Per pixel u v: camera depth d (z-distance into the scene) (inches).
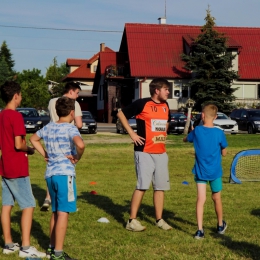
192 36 2107.5
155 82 292.7
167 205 364.5
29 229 240.1
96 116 2691.9
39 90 3088.1
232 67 1907.0
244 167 571.8
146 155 291.4
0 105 1977.1
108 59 2354.8
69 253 243.1
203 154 272.7
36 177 542.6
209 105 277.1
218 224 282.7
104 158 735.1
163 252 245.1
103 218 316.2
